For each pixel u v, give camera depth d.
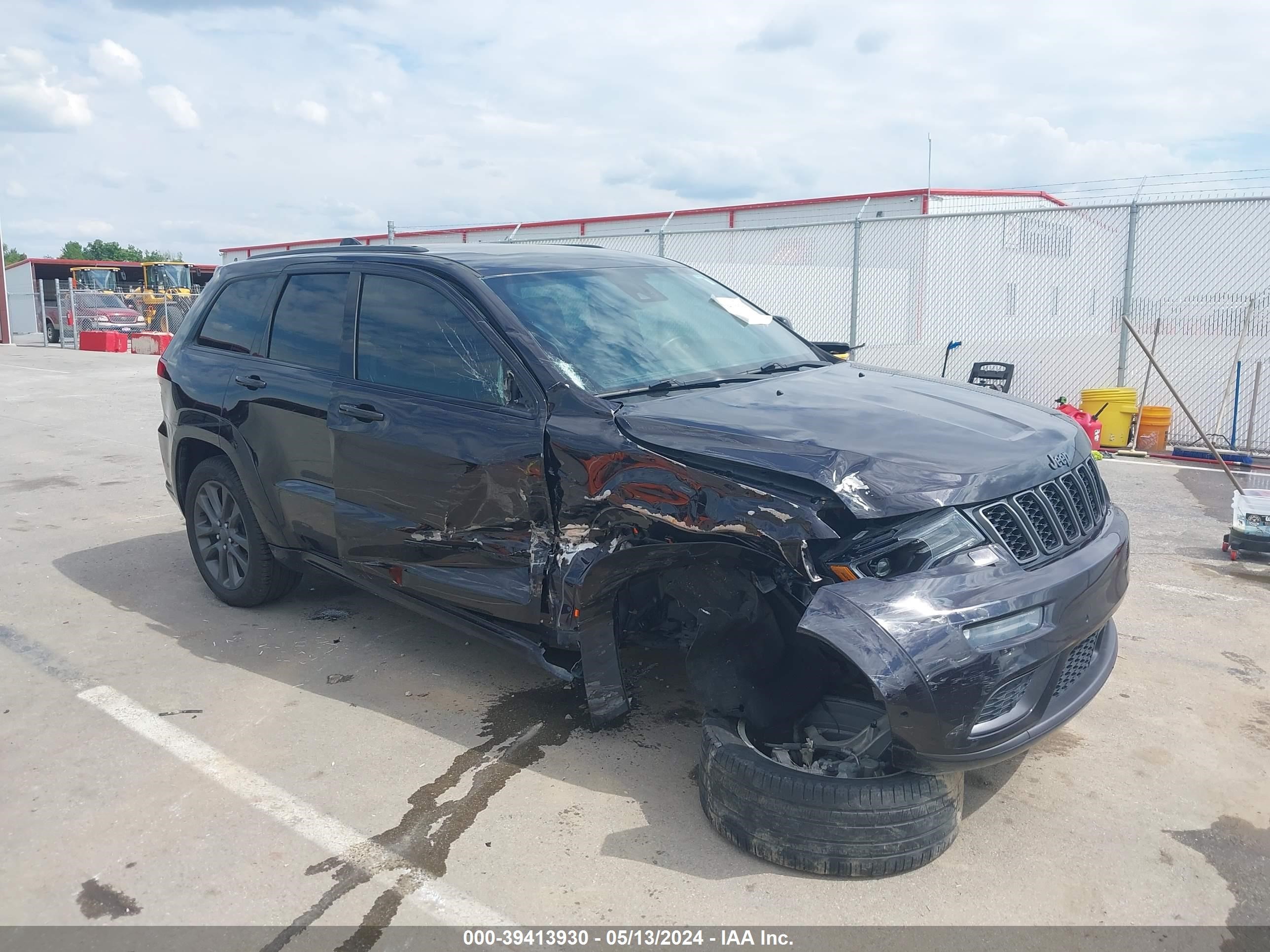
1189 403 10.68
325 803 3.28
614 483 3.13
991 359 12.13
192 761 3.58
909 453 2.86
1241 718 3.79
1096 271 11.06
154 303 32.34
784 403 3.33
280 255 5.00
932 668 2.54
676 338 3.99
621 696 3.38
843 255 13.32
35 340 34.06
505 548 3.52
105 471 9.18
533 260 4.22
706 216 20.02
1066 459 3.12
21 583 5.70
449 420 3.68
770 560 2.85
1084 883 2.80
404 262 4.17
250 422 4.66
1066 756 3.52
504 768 3.49
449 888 2.81
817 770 3.03
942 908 2.69
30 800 3.32
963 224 12.23
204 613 5.15
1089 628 2.89
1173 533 6.52
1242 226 10.24
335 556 4.39
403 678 4.28
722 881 2.82
